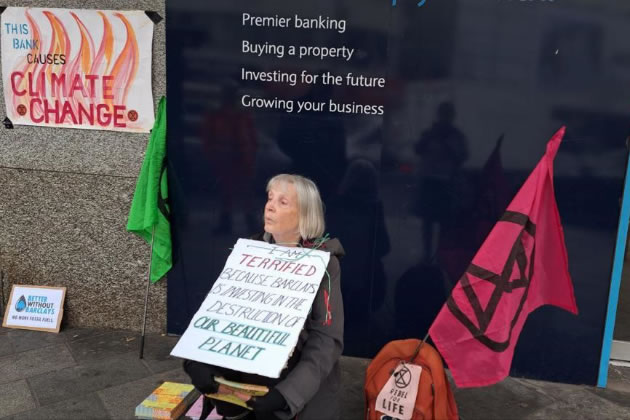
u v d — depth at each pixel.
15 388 3.85
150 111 4.38
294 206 2.66
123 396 3.78
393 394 3.10
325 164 4.17
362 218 4.18
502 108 3.88
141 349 4.29
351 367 4.23
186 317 4.58
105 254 4.64
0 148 4.62
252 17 4.07
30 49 4.43
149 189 4.18
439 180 4.04
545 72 3.78
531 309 3.34
